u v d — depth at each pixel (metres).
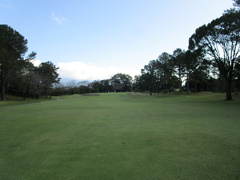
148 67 47.34
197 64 23.34
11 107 16.23
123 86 86.31
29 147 4.07
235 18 16.22
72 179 2.52
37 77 36.84
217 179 2.42
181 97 28.83
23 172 2.79
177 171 2.68
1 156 3.53
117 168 2.83
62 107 14.78
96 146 4.02
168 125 6.17
